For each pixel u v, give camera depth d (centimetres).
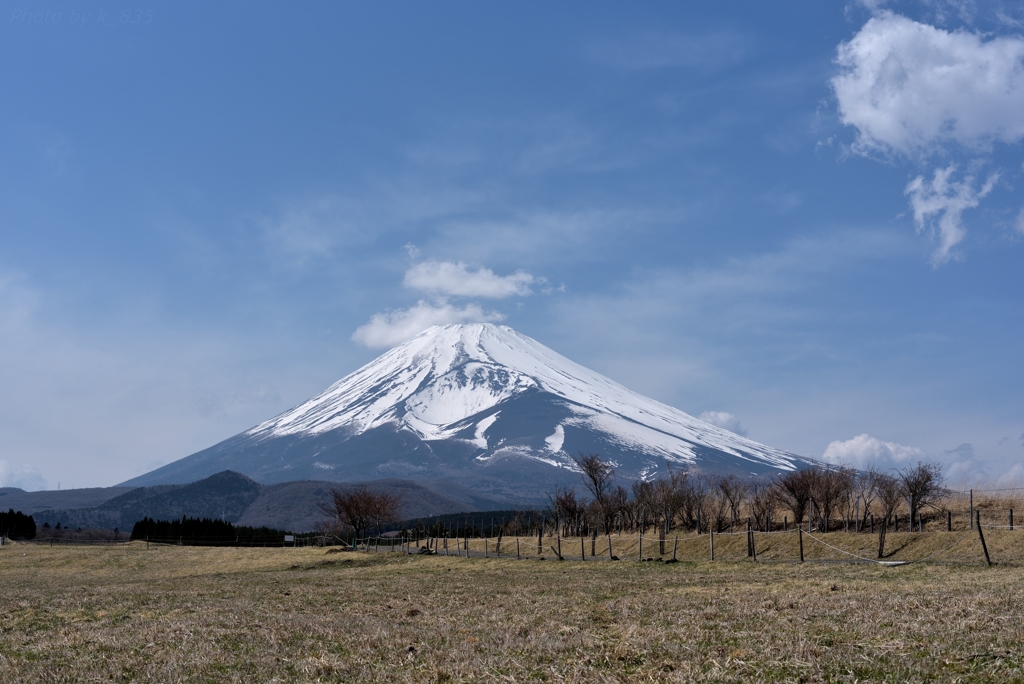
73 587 4069
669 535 5278
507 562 4872
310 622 2114
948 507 4200
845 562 3466
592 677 1240
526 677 1271
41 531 11262
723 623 1700
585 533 6694
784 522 4862
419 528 8375
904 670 1115
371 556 5962
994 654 1141
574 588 2883
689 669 1241
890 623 1511
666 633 1591
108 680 1415
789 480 4859
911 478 4084
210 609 2591
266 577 4638
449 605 2484
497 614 2152
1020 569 2664
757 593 2397
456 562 5153
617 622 1864
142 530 10819
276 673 1430
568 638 1628
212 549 7894
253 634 1923
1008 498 4094
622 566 4169
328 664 1459
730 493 5409
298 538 10500
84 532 11431
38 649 1767
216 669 1501
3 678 1467
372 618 2188
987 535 3306
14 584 4556
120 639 1884
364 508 8081
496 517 12206
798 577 2945
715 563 3928
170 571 5941
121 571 6103
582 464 7006
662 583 2948
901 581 2558
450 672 1342
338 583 3766
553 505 7269
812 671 1159
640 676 1227
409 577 4081
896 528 4125
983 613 1509
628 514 6456
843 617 1652
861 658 1212
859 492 4569
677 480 5966
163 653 1664
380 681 1320
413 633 1827
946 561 3158
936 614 1553
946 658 1155
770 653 1309
